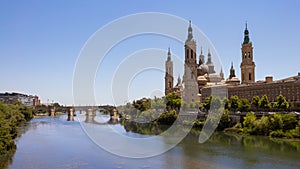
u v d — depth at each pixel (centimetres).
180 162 7669
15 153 8938
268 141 10938
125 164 7488
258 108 16200
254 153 8750
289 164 7431
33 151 9262
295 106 17075
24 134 13938
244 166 7275
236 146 10000
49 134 13900
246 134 12912
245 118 13800
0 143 8862
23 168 7162
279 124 11975
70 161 7850
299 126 11312
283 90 18450
